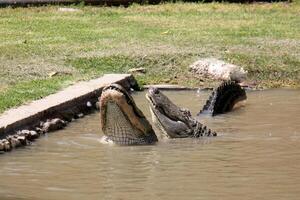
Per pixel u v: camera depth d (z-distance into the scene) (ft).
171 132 86.22
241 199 62.64
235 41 140.77
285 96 113.50
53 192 65.16
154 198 63.05
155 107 86.58
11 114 88.58
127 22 160.35
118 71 123.75
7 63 120.26
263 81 123.13
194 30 151.43
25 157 77.97
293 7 185.47
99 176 70.18
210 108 100.37
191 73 124.57
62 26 153.89
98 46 134.72
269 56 131.34
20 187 66.90
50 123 90.48
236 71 122.42
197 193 64.34
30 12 169.89
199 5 185.88
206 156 77.36
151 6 183.32
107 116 82.94
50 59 124.67
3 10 170.60
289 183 67.15
